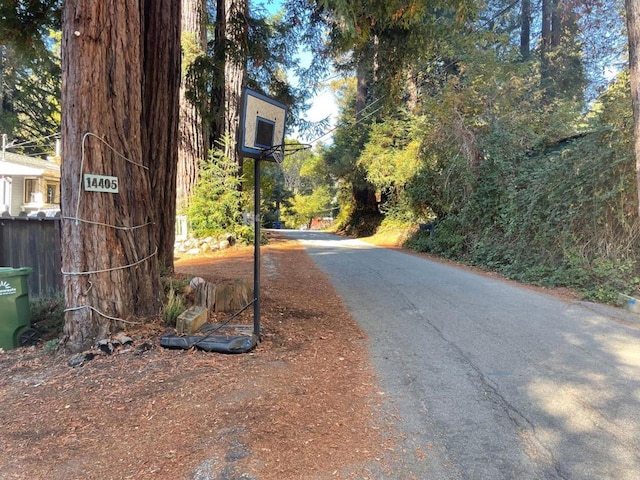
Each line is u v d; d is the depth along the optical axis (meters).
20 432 3.14
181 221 16.30
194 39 13.62
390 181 20.95
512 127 13.05
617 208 8.41
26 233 6.82
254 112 4.70
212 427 3.16
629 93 8.77
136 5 5.12
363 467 2.77
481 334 5.66
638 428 3.29
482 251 12.20
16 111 28.28
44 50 8.51
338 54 10.68
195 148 16.44
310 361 4.61
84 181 4.66
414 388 4.00
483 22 22.72
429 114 16.22
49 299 6.27
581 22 21.84
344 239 25.19
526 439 3.15
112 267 4.86
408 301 7.59
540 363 4.63
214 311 6.04
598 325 6.09
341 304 7.38
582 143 9.28
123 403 3.53
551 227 9.61
